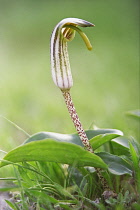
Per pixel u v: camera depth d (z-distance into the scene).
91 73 8.10
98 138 2.61
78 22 2.32
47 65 8.96
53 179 2.83
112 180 2.88
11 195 3.11
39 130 5.05
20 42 10.77
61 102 6.46
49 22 12.50
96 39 10.80
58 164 2.84
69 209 2.48
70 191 2.74
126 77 7.78
